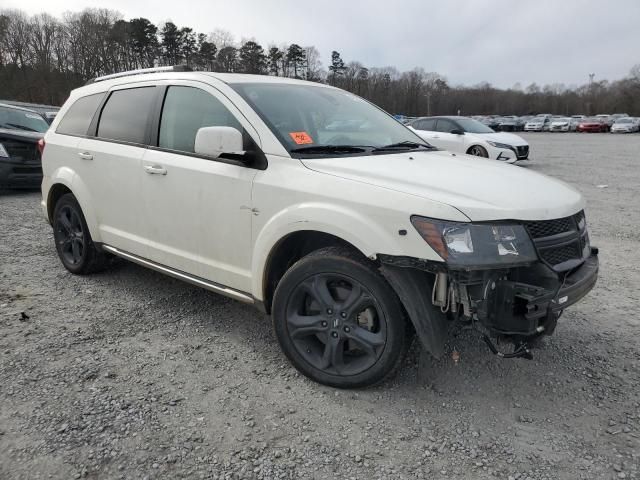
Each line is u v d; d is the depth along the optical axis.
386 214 2.57
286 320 3.02
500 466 2.34
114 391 2.88
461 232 2.42
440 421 2.67
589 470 2.31
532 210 2.59
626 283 4.78
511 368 3.20
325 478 2.26
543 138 36.72
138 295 4.33
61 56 65.38
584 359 3.33
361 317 2.83
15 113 9.95
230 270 3.32
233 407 2.76
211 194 3.31
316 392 2.92
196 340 3.54
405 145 3.71
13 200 8.60
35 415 2.63
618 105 80.12
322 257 2.83
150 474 2.26
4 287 4.42
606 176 12.93
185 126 3.60
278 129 3.18
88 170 4.31
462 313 2.60
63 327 3.68
